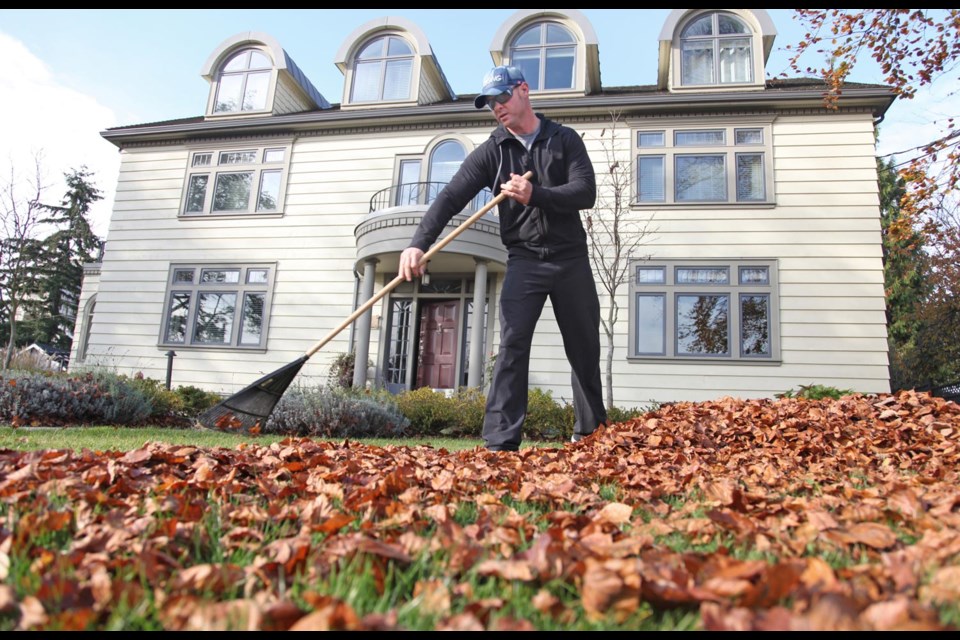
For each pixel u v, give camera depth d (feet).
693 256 33.30
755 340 32.22
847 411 14.80
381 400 25.94
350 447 10.84
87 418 22.54
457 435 26.84
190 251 40.11
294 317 37.68
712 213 33.55
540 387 33.17
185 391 28.37
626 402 32.40
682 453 11.21
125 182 42.24
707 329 32.65
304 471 7.72
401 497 5.87
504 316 11.52
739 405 16.81
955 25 23.58
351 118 38.34
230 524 4.88
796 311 31.94
